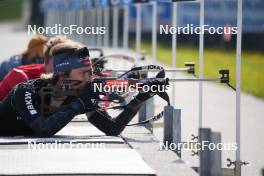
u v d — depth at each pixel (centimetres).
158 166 1916
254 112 4481
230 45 9162
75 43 2195
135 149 2150
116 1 4906
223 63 7712
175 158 2025
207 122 3997
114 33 6775
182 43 10131
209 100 5075
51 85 2191
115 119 2319
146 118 2695
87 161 1897
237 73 2355
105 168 1814
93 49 3838
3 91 2480
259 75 6838
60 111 2192
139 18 4612
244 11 8919
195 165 2488
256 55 8675
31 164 1855
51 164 1848
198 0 2762
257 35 8838
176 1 2922
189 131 3481
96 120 2317
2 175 1733
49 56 2236
